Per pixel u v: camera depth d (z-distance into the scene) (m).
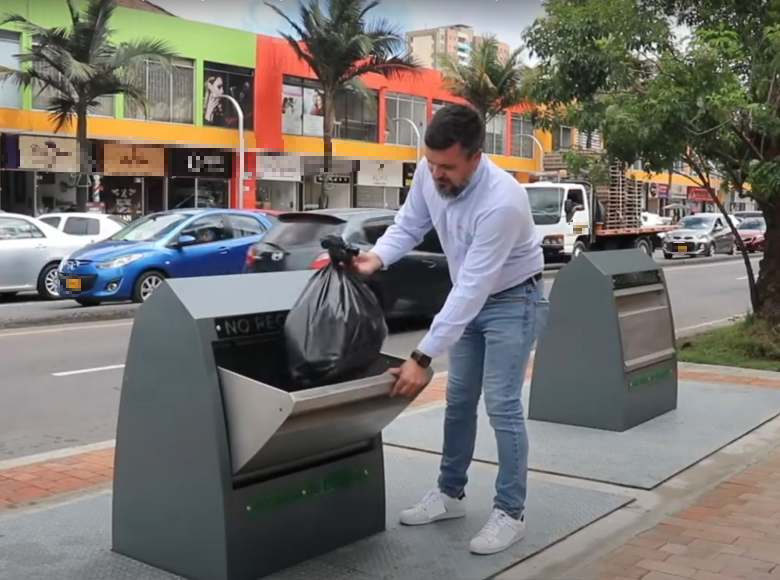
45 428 7.30
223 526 3.60
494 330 4.19
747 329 9.95
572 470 5.48
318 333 3.61
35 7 27.31
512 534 4.22
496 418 4.23
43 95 27.55
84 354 10.85
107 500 4.90
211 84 32.91
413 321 13.34
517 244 4.11
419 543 4.25
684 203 50.00
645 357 6.73
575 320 6.58
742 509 4.80
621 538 4.40
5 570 3.85
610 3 9.42
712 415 6.93
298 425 3.54
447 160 3.86
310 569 3.90
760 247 34.12
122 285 14.28
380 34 33.41
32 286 16.25
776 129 8.49
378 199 40.75
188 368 3.64
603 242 27.38
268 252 11.74
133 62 26.28
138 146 30.73
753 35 9.42
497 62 39.91
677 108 8.38
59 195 28.84
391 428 6.53
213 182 33.38
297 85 36.16
